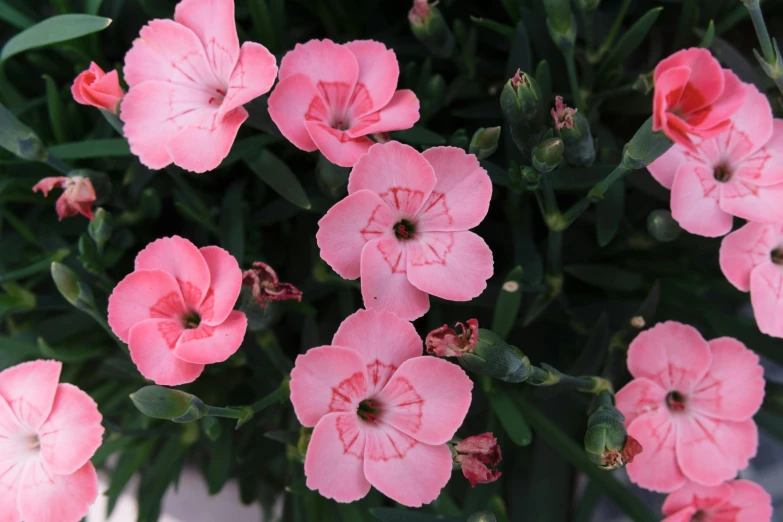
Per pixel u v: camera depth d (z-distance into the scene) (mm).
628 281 425
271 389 438
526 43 415
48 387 384
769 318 397
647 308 410
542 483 441
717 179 404
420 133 417
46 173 436
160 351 381
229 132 384
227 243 421
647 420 401
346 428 375
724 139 401
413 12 410
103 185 413
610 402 389
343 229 377
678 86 365
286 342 449
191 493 502
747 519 407
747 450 403
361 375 375
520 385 434
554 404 437
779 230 398
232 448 436
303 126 386
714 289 433
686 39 438
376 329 375
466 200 382
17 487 386
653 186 418
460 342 376
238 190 427
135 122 395
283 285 395
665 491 404
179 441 437
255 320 394
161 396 374
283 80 385
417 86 435
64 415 384
